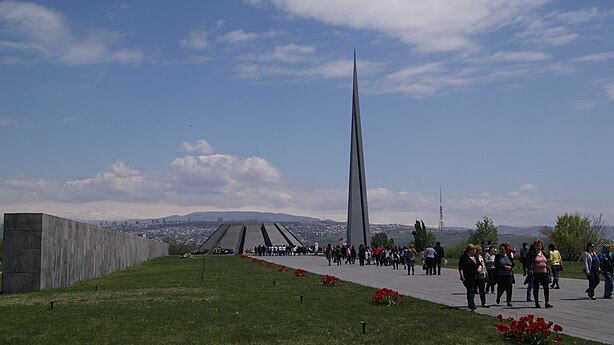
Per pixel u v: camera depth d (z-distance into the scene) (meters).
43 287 32.94
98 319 18.61
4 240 32.56
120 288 32.09
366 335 15.75
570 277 38.09
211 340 15.01
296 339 15.19
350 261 68.62
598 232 80.31
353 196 90.19
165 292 28.59
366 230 89.50
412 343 14.57
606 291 24.92
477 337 15.29
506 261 22.34
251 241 128.62
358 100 91.69
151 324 17.59
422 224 103.88
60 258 36.62
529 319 14.77
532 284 23.97
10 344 14.36
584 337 15.47
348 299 24.67
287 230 136.25
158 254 116.38
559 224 78.94
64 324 17.53
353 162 90.69
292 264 65.75
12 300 25.55
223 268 53.41
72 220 40.00
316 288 30.33
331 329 16.72
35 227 32.78
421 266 58.66
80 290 31.61
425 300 24.42
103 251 52.06
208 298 25.31
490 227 88.50
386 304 22.67
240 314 19.81
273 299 24.75
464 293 28.06
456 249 86.94
